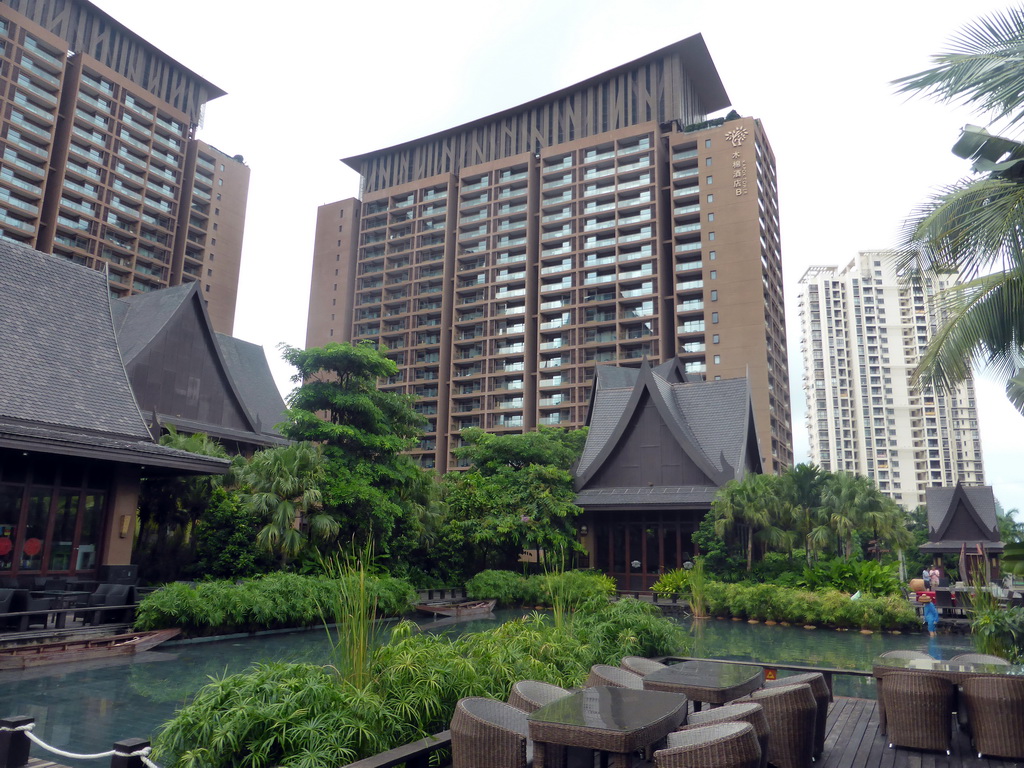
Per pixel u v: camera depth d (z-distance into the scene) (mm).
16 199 68688
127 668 12570
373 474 24141
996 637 10680
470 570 29891
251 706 5750
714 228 74438
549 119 91188
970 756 6895
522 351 82750
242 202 91250
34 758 7109
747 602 23438
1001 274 9234
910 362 160250
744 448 34125
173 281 82250
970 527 45188
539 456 34781
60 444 15016
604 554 34062
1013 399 12852
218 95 92062
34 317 19391
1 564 15492
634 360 76250
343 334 95875
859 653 16344
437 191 95875
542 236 85000
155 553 23016
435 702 6496
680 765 4305
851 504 28141
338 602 7609
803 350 173000
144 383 34344
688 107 86312
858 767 6535
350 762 5512
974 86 8336
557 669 8695
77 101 73500
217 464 18359
